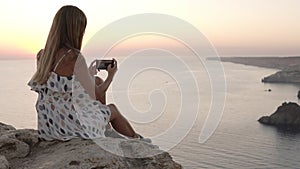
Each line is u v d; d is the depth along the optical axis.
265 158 37.03
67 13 3.14
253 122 58.84
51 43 3.15
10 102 31.41
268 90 89.56
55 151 3.22
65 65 3.15
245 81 75.69
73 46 3.18
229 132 46.62
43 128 3.43
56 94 3.24
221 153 33.94
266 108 69.50
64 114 3.27
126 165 3.09
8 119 21.53
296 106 65.38
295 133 53.44
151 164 3.21
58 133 3.35
